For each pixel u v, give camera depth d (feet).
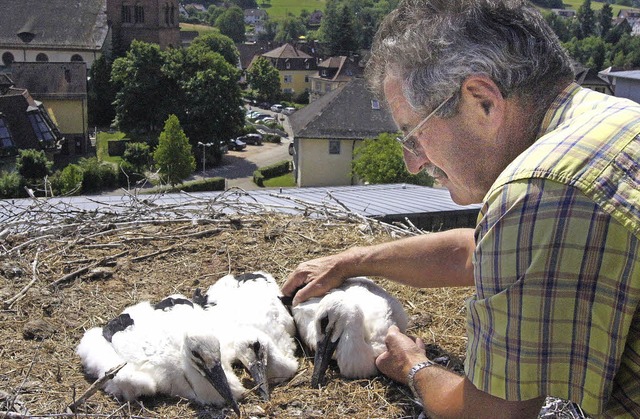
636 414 2.31
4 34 63.46
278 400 4.12
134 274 5.91
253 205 7.52
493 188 2.33
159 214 7.25
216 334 4.45
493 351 2.36
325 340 4.37
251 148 55.88
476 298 2.44
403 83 2.55
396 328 4.18
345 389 4.22
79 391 4.14
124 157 41.91
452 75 2.37
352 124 38.17
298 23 134.00
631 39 79.46
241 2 164.45
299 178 38.99
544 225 2.18
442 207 8.88
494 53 2.31
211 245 6.50
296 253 6.35
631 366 2.27
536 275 2.20
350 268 4.71
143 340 4.38
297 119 40.88
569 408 3.74
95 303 5.37
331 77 72.95
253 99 81.71
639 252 2.08
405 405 4.01
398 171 28.53
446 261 4.30
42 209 7.09
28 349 4.61
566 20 92.63
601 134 2.24
